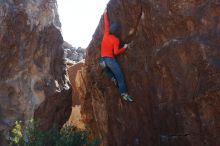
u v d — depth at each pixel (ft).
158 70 25.52
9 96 31.37
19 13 31.27
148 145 27.37
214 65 22.47
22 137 27.76
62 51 37.19
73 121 42.42
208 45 22.82
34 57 33.12
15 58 31.58
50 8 34.45
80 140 27.58
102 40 28.35
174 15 24.20
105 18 28.63
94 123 36.04
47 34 34.30
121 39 27.89
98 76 31.78
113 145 31.40
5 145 30.37
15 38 31.35
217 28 22.71
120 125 30.12
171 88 24.84
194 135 23.86
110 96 30.78
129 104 28.55
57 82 35.45
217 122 22.66
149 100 26.63
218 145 22.75
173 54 24.40
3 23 30.37
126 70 27.58
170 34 24.64
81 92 37.45
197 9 23.36
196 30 23.45
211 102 22.75
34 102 32.68
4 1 30.50
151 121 26.86
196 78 23.36
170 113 25.14
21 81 32.01
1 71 30.91
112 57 27.14
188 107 23.94
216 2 22.71
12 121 31.01
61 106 35.63
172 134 25.27
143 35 26.48
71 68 45.93
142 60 26.58
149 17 25.76
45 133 27.68
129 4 27.14
